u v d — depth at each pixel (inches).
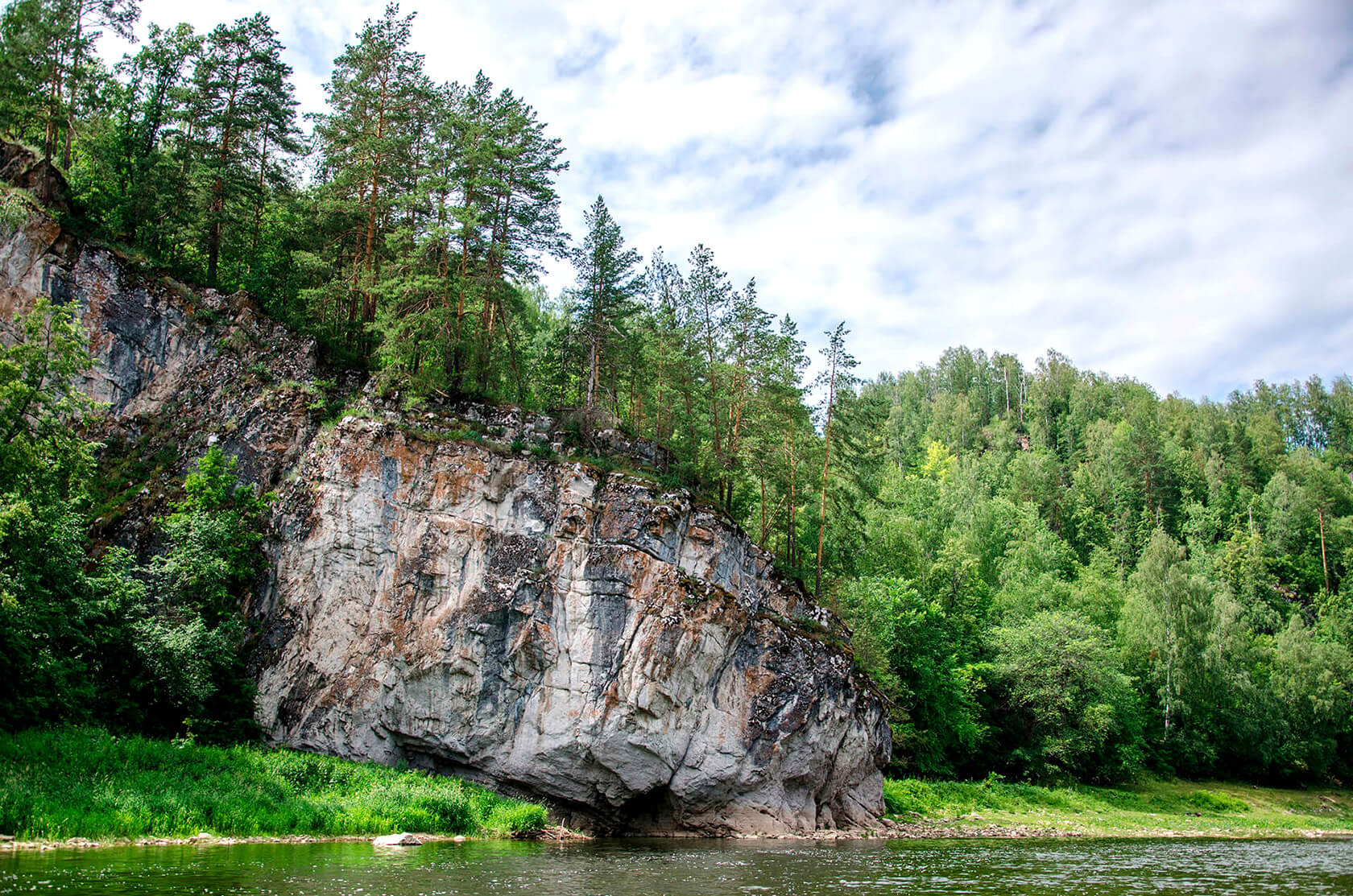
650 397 2196.1
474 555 1491.1
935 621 2583.7
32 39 1711.4
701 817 1507.1
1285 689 3122.5
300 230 1978.3
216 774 1160.2
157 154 1863.9
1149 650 3073.3
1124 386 7721.5
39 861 776.3
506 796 1419.8
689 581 1513.3
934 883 995.3
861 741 1695.4
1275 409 7352.4
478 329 1804.9
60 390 1262.3
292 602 1478.8
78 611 1224.2
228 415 1648.6
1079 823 1984.5
